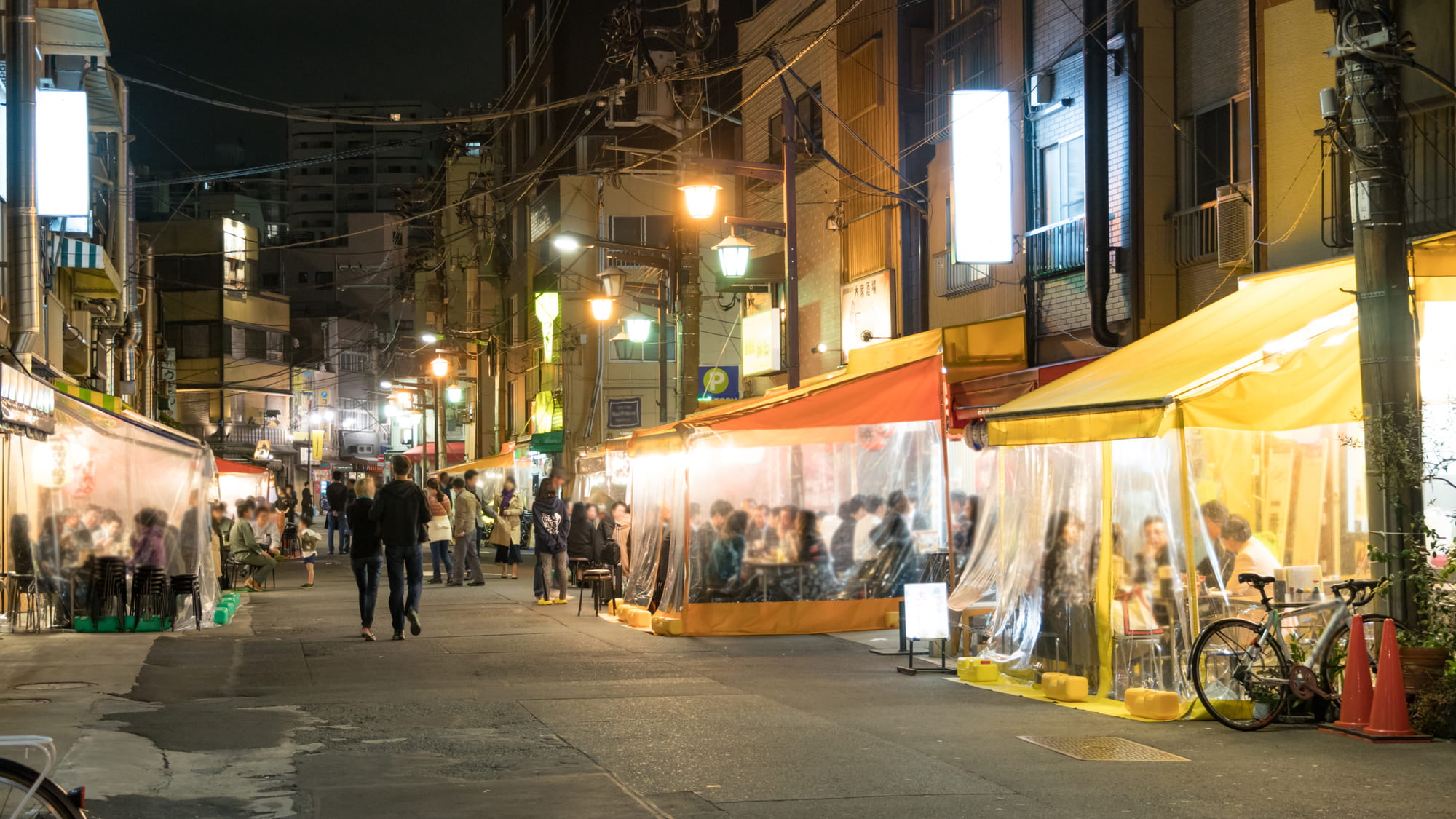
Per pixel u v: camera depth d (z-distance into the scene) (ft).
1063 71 60.13
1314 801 22.41
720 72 71.41
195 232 236.63
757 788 23.41
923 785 23.70
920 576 52.47
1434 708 28.48
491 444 199.41
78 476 53.31
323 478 277.44
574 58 160.45
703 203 65.36
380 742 27.84
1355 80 31.42
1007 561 39.78
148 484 53.98
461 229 208.23
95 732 28.22
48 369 58.70
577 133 156.97
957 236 60.90
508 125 188.03
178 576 52.24
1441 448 33.04
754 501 51.67
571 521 64.69
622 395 135.03
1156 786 23.62
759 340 93.45
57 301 75.97
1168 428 32.24
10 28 51.21
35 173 51.39
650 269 130.31
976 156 61.05
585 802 22.36
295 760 25.84
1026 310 62.28
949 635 38.91
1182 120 54.70
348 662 41.65
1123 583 34.27
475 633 50.60
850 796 22.84
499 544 85.35
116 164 90.17
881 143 77.05
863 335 73.87
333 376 290.15
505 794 22.90
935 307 73.10
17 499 52.37
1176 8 54.85
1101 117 56.59
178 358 235.20
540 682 37.14
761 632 49.96
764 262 91.20
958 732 29.09
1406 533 30.50
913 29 75.41
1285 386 33.24
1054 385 41.52
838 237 83.30
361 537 48.32
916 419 50.90
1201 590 33.17
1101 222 56.44
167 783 23.58
